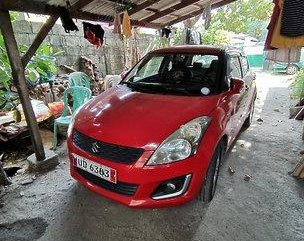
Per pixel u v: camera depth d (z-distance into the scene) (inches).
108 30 288.8
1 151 145.9
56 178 113.5
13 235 81.0
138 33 322.7
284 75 459.5
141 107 90.7
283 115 215.8
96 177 84.4
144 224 85.2
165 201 77.3
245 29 522.9
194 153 77.1
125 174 74.7
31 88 184.1
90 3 131.6
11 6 95.9
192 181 77.7
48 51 188.7
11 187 106.6
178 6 170.4
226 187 106.8
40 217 88.8
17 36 212.1
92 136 81.7
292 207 94.6
